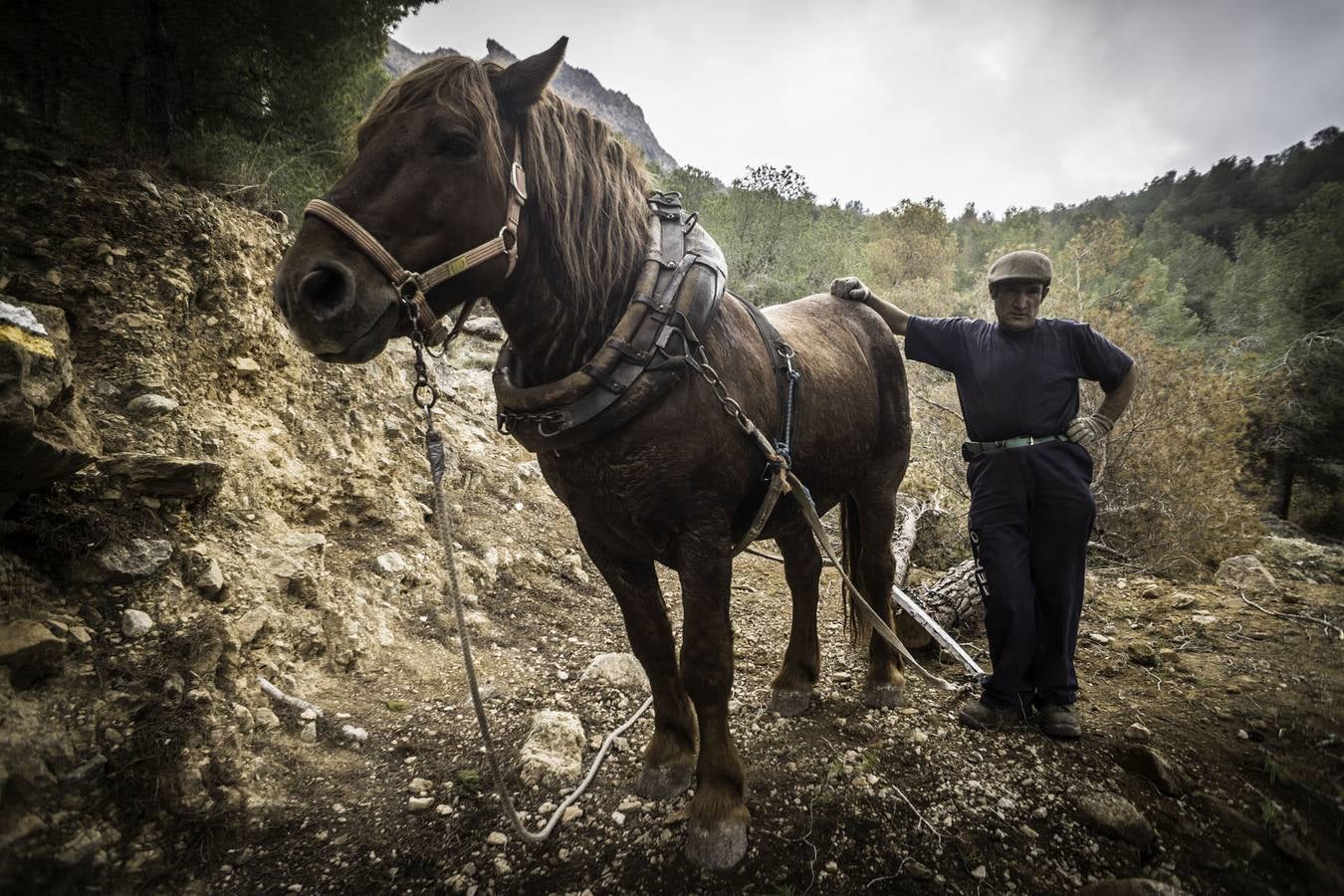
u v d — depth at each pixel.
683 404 1.56
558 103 1.64
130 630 1.91
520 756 2.11
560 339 1.59
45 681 1.68
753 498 1.88
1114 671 2.91
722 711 1.77
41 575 1.87
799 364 2.05
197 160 4.28
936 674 2.89
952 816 1.93
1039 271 2.28
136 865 1.53
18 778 1.46
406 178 1.31
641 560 1.89
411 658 2.64
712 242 1.85
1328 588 4.28
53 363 1.80
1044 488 2.34
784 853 1.78
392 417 3.96
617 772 2.11
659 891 1.65
